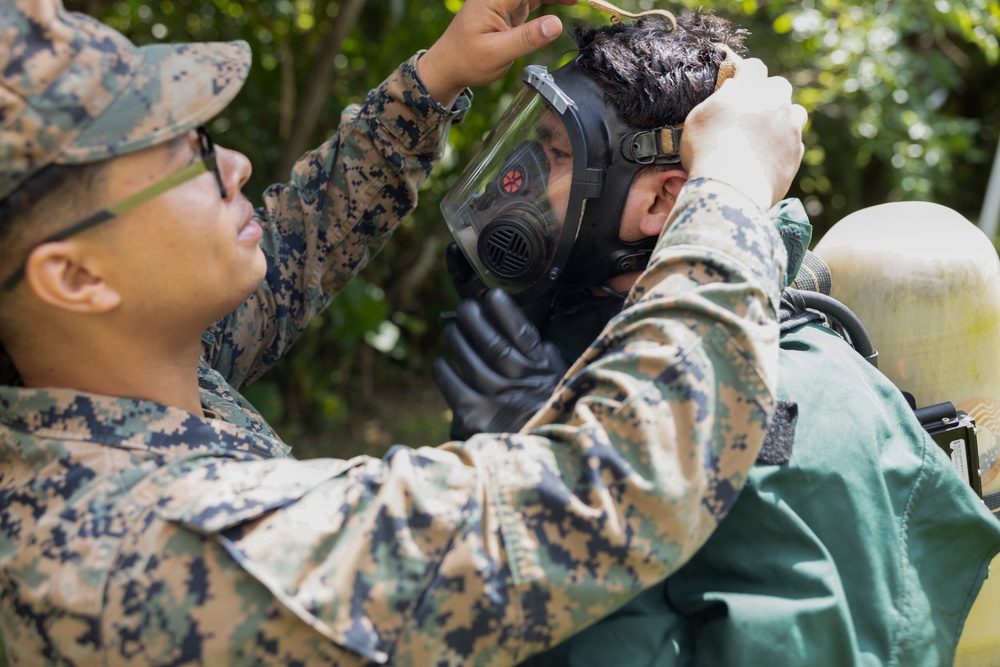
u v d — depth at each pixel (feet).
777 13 17.06
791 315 4.22
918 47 20.34
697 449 3.12
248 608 3.00
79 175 3.23
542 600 3.06
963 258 4.70
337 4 13.14
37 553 3.16
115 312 3.43
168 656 3.00
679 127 4.07
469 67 4.56
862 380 3.96
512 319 3.63
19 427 3.45
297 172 4.95
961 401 4.71
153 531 3.08
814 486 3.64
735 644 3.41
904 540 3.72
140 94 3.31
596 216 4.20
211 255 3.50
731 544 3.61
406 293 15.57
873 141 17.51
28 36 3.16
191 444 3.55
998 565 4.52
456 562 3.05
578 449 3.11
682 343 3.17
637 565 3.07
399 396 15.87
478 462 3.18
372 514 3.08
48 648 3.17
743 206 3.39
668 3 14.48
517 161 4.30
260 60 12.91
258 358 4.95
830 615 3.43
